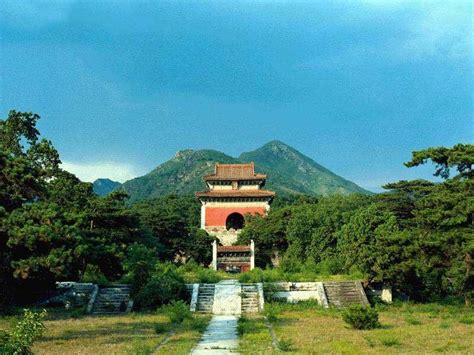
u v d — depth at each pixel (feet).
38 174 125.80
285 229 248.73
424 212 147.13
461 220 136.77
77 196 177.58
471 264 135.03
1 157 120.06
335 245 216.13
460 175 162.71
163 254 252.83
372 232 167.43
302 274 181.27
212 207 301.22
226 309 144.87
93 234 151.02
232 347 83.25
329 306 149.28
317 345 83.66
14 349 60.18
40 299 144.97
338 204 246.68
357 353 75.31
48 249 107.96
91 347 80.48
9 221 105.91
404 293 163.94
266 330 102.58
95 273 165.58
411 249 145.28
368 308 107.24
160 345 85.10
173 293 148.15
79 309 137.39
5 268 107.96
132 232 196.44
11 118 208.13
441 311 139.74
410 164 172.04
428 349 80.02
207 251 264.31
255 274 178.91
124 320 120.16
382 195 237.86
